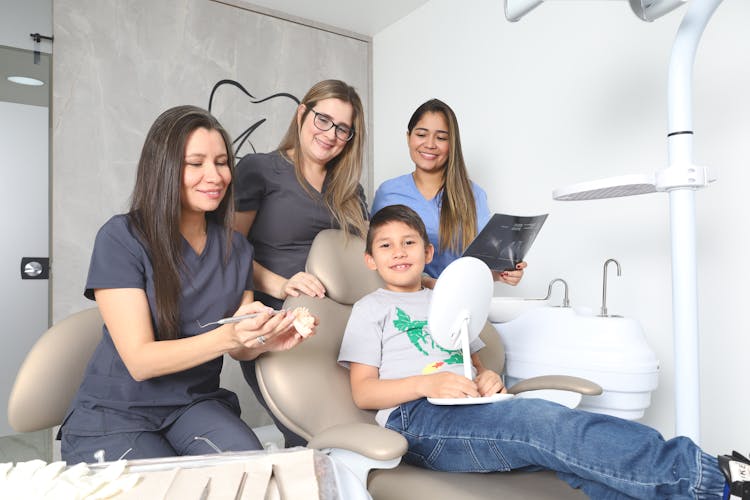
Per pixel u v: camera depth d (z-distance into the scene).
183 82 2.52
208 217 1.28
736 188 1.59
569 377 1.25
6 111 2.15
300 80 2.86
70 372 1.18
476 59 2.46
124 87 2.37
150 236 1.12
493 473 1.05
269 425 2.61
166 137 1.12
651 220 1.78
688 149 1.08
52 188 2.22
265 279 1.47
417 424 1.11
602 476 0.84
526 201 2.23
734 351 1.58
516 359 1.50
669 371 1.74
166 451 1.08
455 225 1.92
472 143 2.48
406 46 2.88
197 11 2.56
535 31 2.19
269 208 1.63
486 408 1.04
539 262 2.15
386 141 3.03
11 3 2.17
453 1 2.58
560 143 2.09
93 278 1.09
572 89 2.04
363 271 1.40
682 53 1.09
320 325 1.27
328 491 0.55
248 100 2.70
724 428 1.60
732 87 1.60
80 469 0.56
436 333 1.12
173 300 1.13
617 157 1.90
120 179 2.36
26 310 2.15
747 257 1.56
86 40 2.30
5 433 2.06
